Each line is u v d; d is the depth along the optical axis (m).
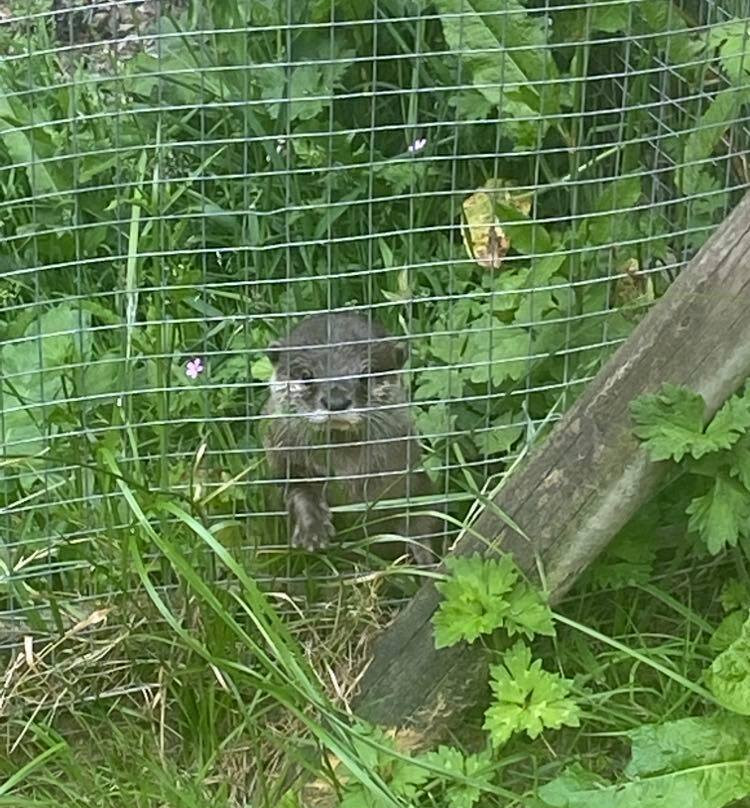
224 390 1.02
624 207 0.97
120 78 0.95
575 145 1.01
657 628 0.92
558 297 0.99
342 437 0.97
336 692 0.89
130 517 0.89
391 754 0.80
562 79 0.94
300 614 0.92
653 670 0.90
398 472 0.95
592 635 0.85
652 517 0.91
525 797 0.81
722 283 0.81
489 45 1.01
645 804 0.78
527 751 0.86
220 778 0.86
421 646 0.88
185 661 0.89
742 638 0.80
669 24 0.98
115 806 0.84
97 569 0.89
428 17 0.92
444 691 0.88
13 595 0.90
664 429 0.82
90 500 0.91
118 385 0.99
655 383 0.83
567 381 0.96
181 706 0.88
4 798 0.82
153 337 1.01
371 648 0.91
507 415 1.00
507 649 0.87
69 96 1.04
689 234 0.98
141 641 0.89
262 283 0.96
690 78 1.03
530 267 1.01
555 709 0.83
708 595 0.94
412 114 0.96
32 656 0.89
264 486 0.96
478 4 1.00
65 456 0.92
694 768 0.79
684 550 0.92
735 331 0.81
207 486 0.93
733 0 1.02
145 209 1.04
